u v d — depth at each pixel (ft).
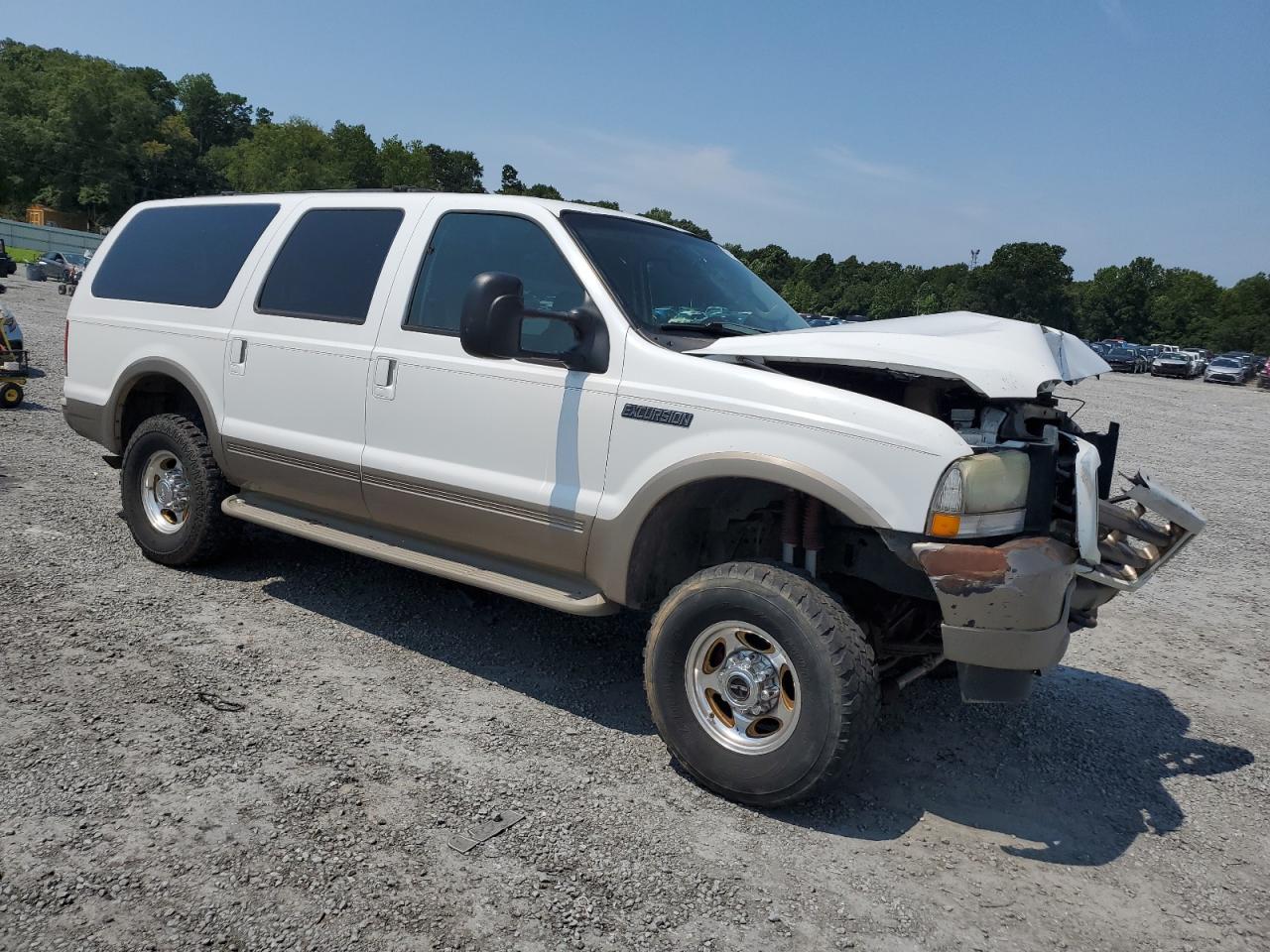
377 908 8.66
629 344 12.03
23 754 10.78
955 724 13.99
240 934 8.17
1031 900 9.71
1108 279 418.72
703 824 10.62
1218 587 23.26
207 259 17.19
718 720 11.25
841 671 10.18
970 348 11.02
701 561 13.03
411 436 13.91
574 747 12.22
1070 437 11.67
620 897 9.14
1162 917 9.58
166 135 363.35
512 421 12.84
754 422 10.93
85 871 8.84
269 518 15.88
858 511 10.29
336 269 15.25
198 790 10.35
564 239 12.99
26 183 341.21
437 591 17.67
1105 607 20.99
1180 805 12.07
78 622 14.75
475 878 9.24
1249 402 111.75
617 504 11.89
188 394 18.15
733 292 14.90
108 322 18.35
